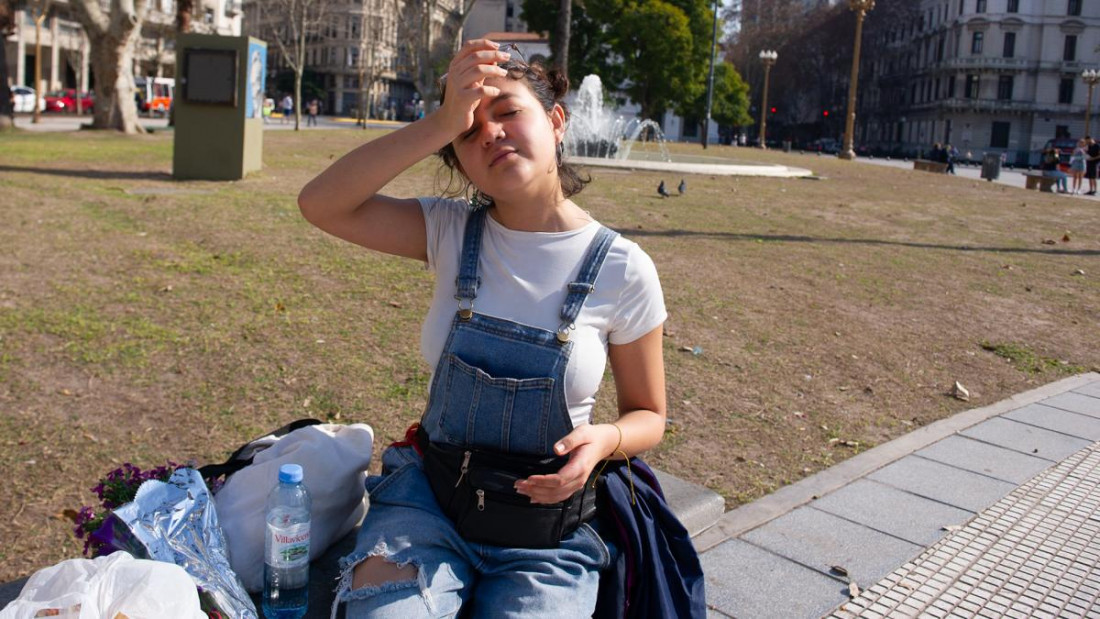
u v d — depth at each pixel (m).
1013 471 4.70
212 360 5.45
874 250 11.27
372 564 2.13
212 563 2.23
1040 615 3.32
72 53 57.12
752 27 85.44
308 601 2.49
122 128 26.64
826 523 3.98
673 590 2.37
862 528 3.95
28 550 3.45
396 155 2.15
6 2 24.88
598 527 2.31
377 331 6.23
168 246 8.28
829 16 80.62
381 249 2.37
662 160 26.80
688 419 5.21
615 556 2.28
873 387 6.06
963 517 4.11
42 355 5.31
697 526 3.57
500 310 2.21
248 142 14.02
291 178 14.39
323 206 2.23
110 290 6.71
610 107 53.00
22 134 24.09
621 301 2.23
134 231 8.86
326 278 7.53
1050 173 27.61
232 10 64.06
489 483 2.16
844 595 3.38
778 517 4.03
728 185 19.28
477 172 2.17
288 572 2.37
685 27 49.22
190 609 1.84
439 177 2.59
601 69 51.53
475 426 2.20
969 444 5.09
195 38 13.28
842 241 11.84
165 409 4.75
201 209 10.40
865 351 6.84
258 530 2.49
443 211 2.36
